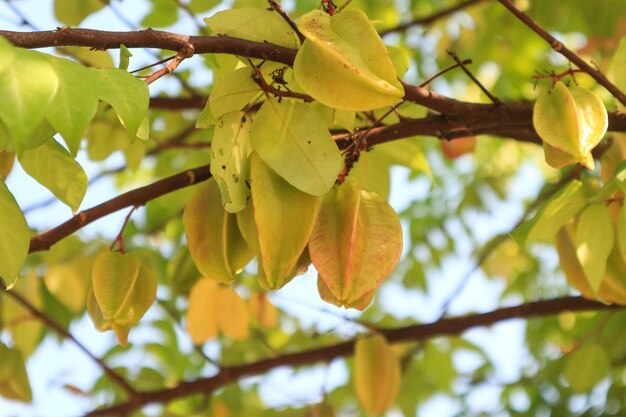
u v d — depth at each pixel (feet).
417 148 14.47
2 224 9.62
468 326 17.48
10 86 7.23
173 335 21.52
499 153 27.68
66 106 7.70
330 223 9.71
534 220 11.62
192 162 19.81
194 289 16.90
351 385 21.97
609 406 22.30
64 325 20.47
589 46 20.26
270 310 18.70
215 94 10.07
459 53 22.53
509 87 21.52
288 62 10.28
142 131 8.71
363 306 9.82
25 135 7.12
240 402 21.99
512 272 26.20
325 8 10.53
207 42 9.88
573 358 17.44
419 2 23.26
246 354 21.57
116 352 21.24
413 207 27.14
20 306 18.58
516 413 23.08
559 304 17.30
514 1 20.97
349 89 9.31
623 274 11.95
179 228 22.15
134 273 10.64
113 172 19.70
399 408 22.21
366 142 11.87
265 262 9.31
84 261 18.89
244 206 9.69
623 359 21.91
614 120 12.26
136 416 20.26
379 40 9.46
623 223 11.21
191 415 19.29
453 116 12.01
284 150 9.60
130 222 22.08
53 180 10.11
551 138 10.32
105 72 8.30
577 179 12.10
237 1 16.75
